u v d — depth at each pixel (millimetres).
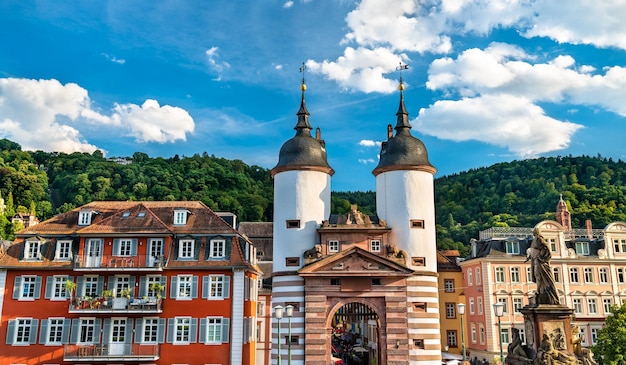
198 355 48969
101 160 185250
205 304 50062
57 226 53875
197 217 54656
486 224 128625
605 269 71938
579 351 30344
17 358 48719
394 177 52375
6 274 50656
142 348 48125
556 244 72250
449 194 161500
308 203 51844
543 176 150875
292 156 53000
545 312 30750
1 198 148625
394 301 48312
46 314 49750
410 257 50500
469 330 75875
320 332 47750
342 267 48562
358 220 51312
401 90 56531
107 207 56938
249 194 128625
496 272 71188
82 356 47375
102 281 50719
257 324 66812
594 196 129625
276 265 51312
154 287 49406
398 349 47500
